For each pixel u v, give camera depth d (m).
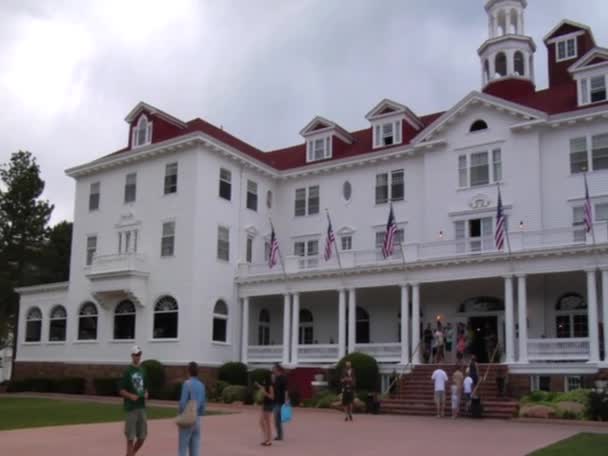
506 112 38.50
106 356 43.62
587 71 37.62
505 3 45.81
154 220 43.38
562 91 41.38
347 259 39.28
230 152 43.72
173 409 30.30
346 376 27.12
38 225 64.06
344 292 39.16
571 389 31.14
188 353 39.78
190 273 40.69
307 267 41.34
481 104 39.41
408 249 37.19
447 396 30.95
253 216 46.06
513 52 44.66
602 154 36.00
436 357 35.03
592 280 31.52
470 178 39.41
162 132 45.38
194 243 40.91
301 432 21.66
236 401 36.25
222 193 43.62
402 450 17.38
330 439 19.75
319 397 34.25
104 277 43.28
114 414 26.94
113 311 44.16
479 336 38.34
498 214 33.34
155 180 44.03
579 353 31.44
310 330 44.84
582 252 31.81
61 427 21.70
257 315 45.53
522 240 33.69
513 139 38.22
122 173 46.03
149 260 43.00
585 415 26.02
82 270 46.69
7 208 63.47
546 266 32.75
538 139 37.53
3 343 71.06
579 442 18.56
